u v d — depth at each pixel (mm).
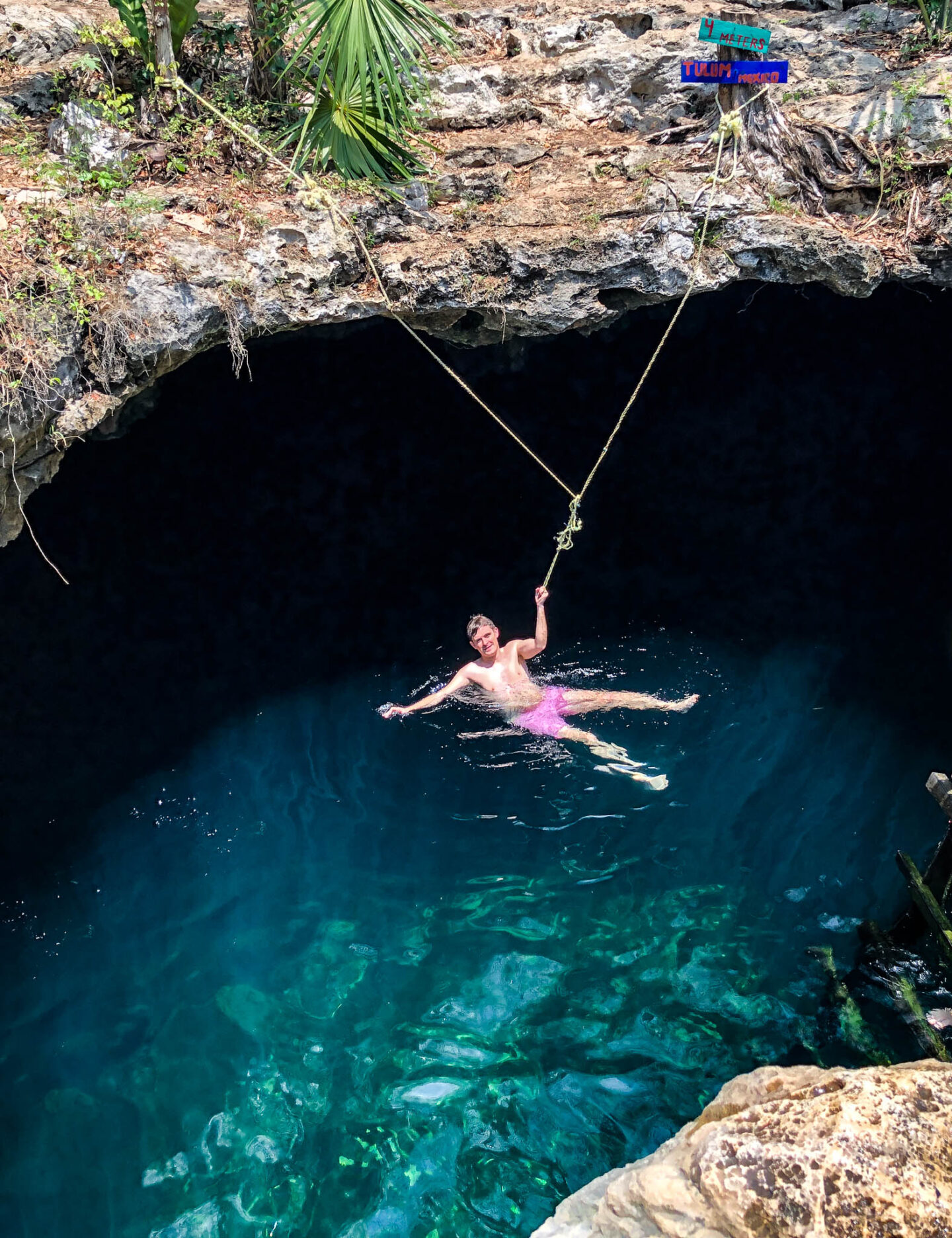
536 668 9477
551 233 8914
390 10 8508
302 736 8922
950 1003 6500
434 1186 5773
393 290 8750
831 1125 4203
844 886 7469
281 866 7750
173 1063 6422
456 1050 6488
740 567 10797
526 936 7168
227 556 10961
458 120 10266
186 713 9180
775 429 12641
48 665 9594
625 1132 5996
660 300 9375
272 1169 5867
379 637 10117
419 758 8586
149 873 7734
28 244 7258
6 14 9750
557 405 12672
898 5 11414
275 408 12078
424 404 12469
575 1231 4645
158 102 8797
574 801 8125
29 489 7270
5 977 6922
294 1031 6625
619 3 11547
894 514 11430
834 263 9281
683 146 9844
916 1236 3855
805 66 10562
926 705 9062
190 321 7793
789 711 8945
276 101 9430
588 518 11586
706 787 8219
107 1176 5797
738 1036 6508
